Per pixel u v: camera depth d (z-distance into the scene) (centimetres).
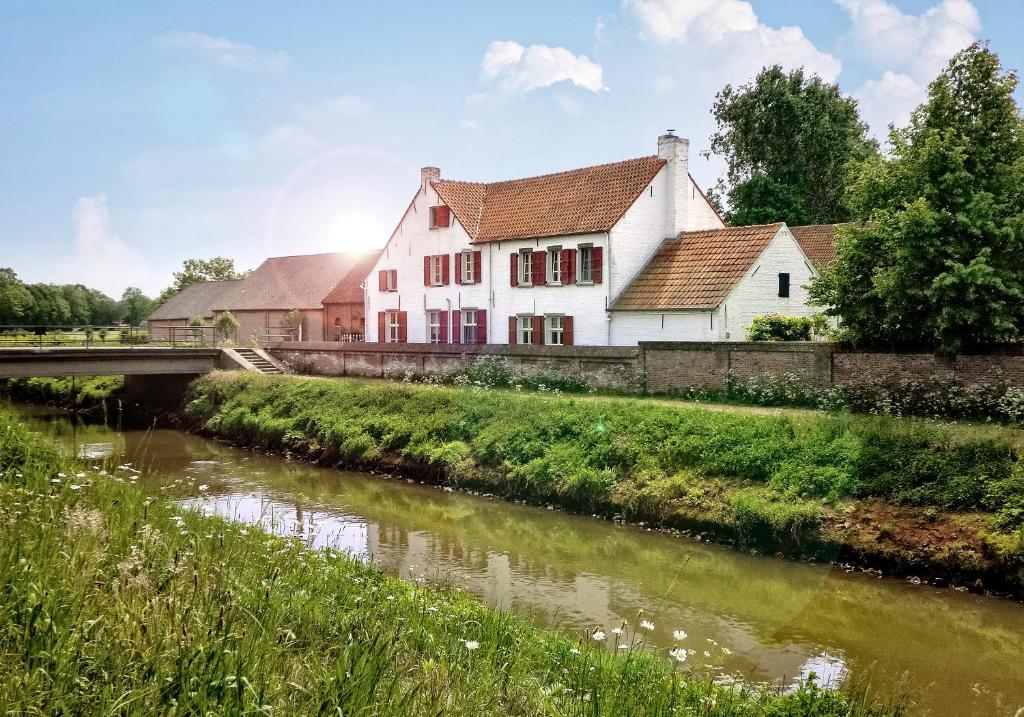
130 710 381
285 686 451
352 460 2353
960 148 1825
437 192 3631
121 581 537
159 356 3444
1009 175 1844
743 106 4669
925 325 1866
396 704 454
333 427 2486
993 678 937
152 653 425
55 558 556
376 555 1409
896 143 2012
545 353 2697
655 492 1656
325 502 1877
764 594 1227
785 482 1523
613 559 1415
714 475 1644
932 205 1867
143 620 475
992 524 1267
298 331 5050
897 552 1311
